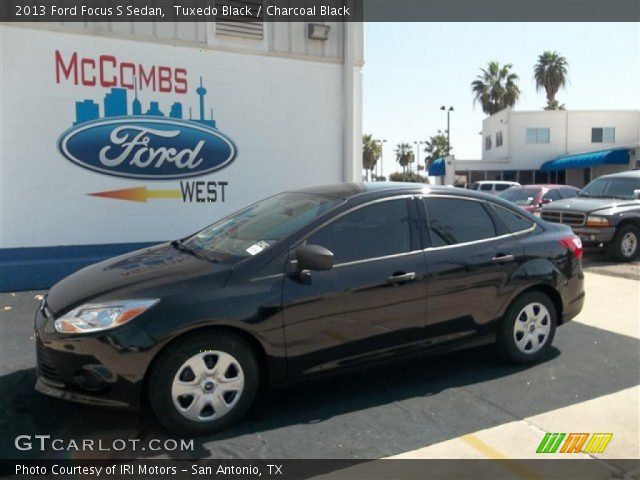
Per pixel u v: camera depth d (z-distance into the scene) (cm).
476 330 453
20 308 663
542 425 376
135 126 850
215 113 910
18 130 776
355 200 424
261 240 402
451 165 3859
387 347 413
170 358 343
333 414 391
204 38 891
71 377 344
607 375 464
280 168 968
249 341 369
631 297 740
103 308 344
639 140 3775
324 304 384
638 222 1066
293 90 968
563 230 516
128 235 859
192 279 361
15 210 783
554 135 3822
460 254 443
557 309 500
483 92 5050
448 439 357
